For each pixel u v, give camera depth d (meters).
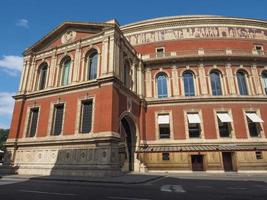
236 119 31.81
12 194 10.90
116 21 27.70
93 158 22.48
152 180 18.83
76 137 24.42
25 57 33.53
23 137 28.56
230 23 38.94
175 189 13.20
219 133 31.39
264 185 15.34
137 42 39.16
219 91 34.19
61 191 12.25
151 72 36.31
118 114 24.58
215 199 9.81
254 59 34.97
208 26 38.62
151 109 34.00
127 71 31.50
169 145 31.61
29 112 29.83
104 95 24.12
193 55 34.91
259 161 28.72
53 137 26.11
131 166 29.67
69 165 23.69
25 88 31.33
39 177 20.64
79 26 30.34
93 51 28.30
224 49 36.59
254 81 34.22
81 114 25.67
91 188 13.78
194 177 21.92
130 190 12.80
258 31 39.09
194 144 31.08
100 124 23.17
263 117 32.03
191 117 32.31
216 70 35.09
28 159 27.05
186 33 38.31
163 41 38.09
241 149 29.06
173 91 34.44
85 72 27.59
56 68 30.19
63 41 31.66
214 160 29.00
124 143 31.11
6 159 28.44
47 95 29.20
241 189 13.24
